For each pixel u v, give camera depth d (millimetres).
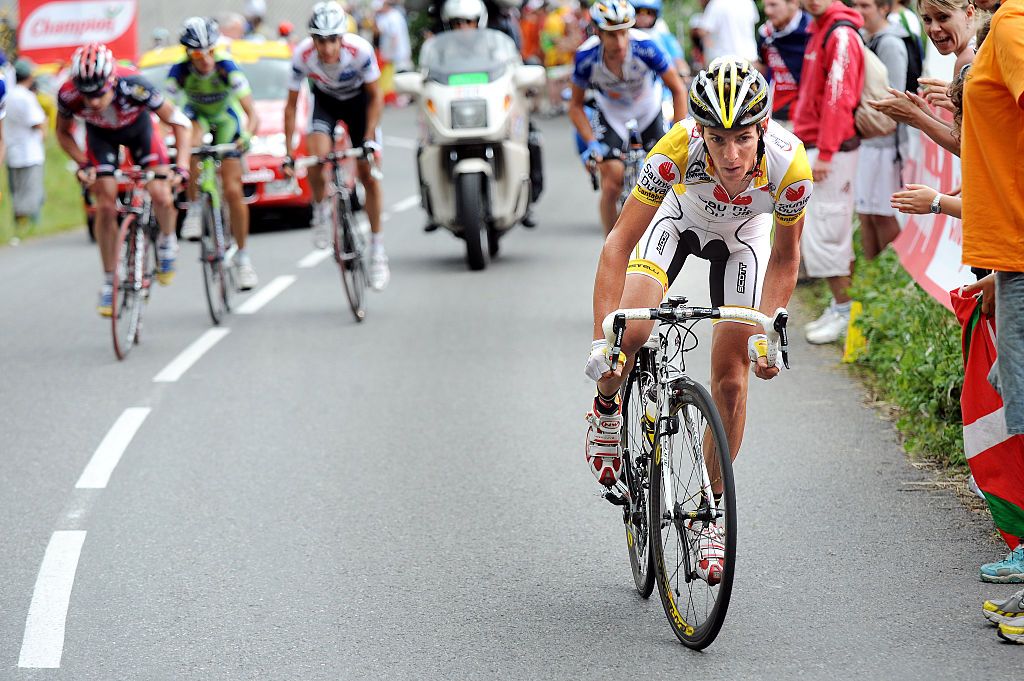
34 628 16344
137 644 15789
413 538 19250
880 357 27562
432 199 43625
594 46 33781
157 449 24297
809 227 29672
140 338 34469
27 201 60000
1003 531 16578
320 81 35625
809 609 15977
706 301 17391
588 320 34500
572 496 20969
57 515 20781
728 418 16750
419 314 36188
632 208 15406
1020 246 14406
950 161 24984
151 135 33188
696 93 14047
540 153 49406
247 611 16703
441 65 44031
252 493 21578
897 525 18812
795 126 30312
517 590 17141
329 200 34938
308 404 27156
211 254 35344
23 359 32500
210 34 35531
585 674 14461
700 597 14734
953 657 14422
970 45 19672
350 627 16078
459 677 14539
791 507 19828
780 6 32781
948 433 21547
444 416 25922
